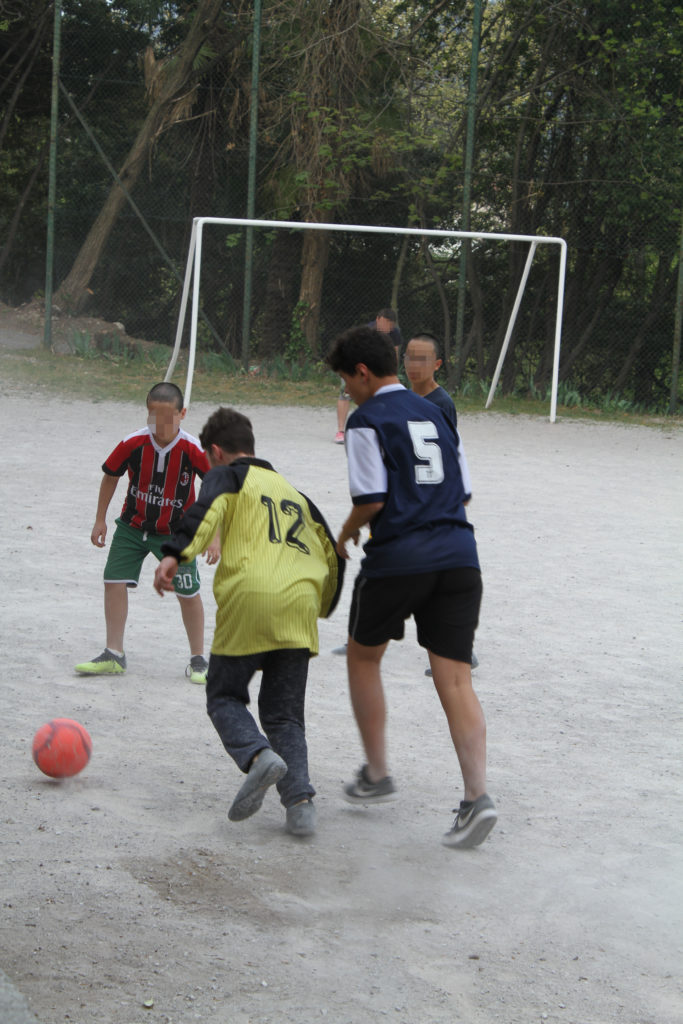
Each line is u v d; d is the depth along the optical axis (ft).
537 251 74.64
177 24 78.59
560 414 62.39
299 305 71.61
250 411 55.72
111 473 17.78
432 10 72.79
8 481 34.19
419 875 11.78
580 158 72.28
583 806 13.75
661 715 17.28
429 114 72.59
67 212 75.51
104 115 76.54
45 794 13.24
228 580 12.75
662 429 58.70
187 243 76.13
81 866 11.41
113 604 18.04
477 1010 9.27
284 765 11.85
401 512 12.77
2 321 71.67
